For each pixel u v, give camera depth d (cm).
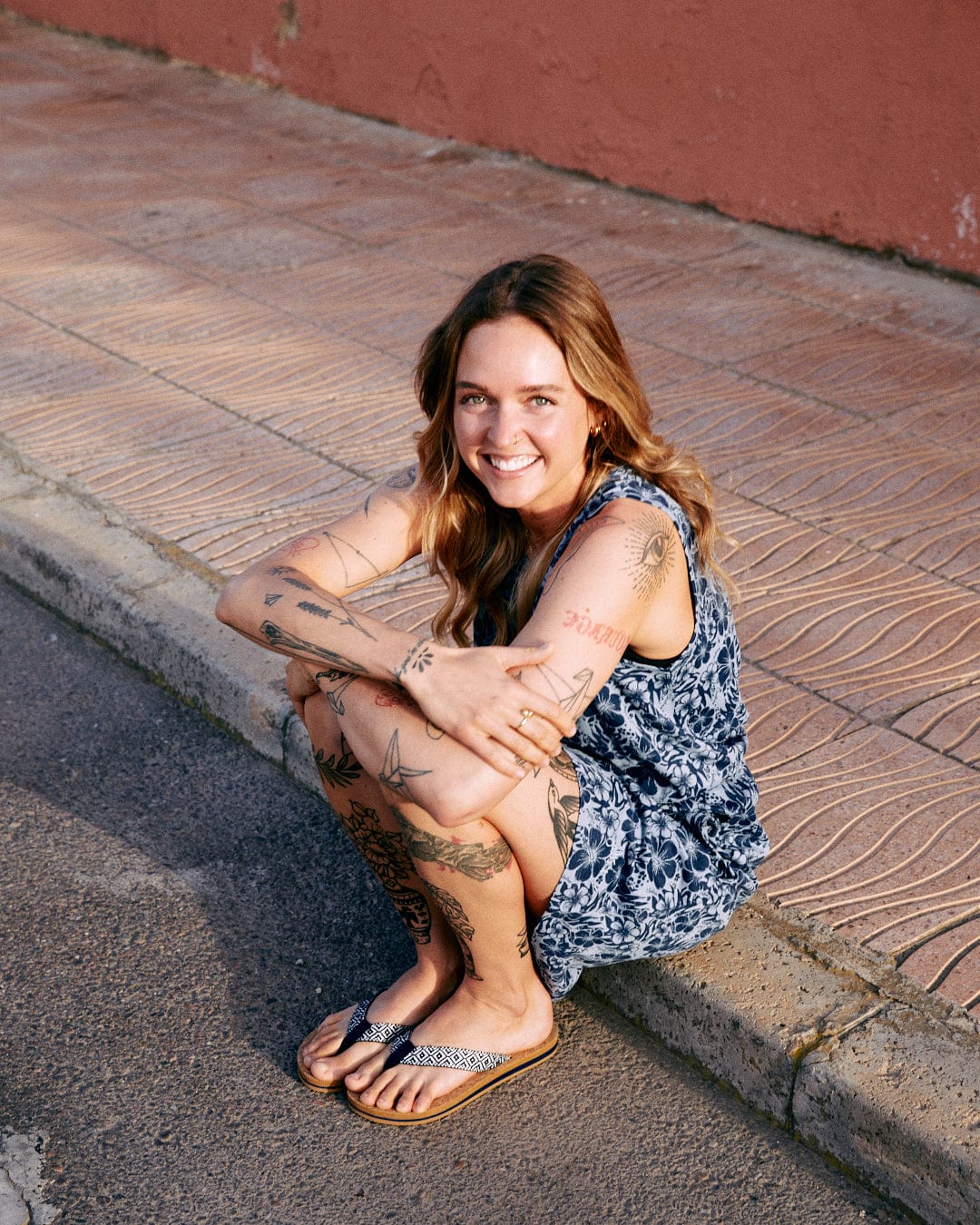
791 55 641
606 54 721
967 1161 204
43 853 300
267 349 537
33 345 537
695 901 228
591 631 205
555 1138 231
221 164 783
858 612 367
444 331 215
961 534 407
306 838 307
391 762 208
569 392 208
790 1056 227
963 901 260
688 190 713
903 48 597
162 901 287
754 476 442
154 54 1018
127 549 391
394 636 215
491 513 237
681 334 558
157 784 324
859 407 493
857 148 632
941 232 615
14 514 409
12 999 261
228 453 453
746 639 355
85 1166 225
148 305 579
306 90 908
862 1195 220
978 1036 227
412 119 846
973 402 496
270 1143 230
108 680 363
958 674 338
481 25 777
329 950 274
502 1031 237
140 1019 256
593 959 232
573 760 223
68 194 725
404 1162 226
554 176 769
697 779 228
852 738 314
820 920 256
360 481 435
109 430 466
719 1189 221
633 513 211
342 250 650
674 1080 244
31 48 1053
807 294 604
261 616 225
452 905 220
